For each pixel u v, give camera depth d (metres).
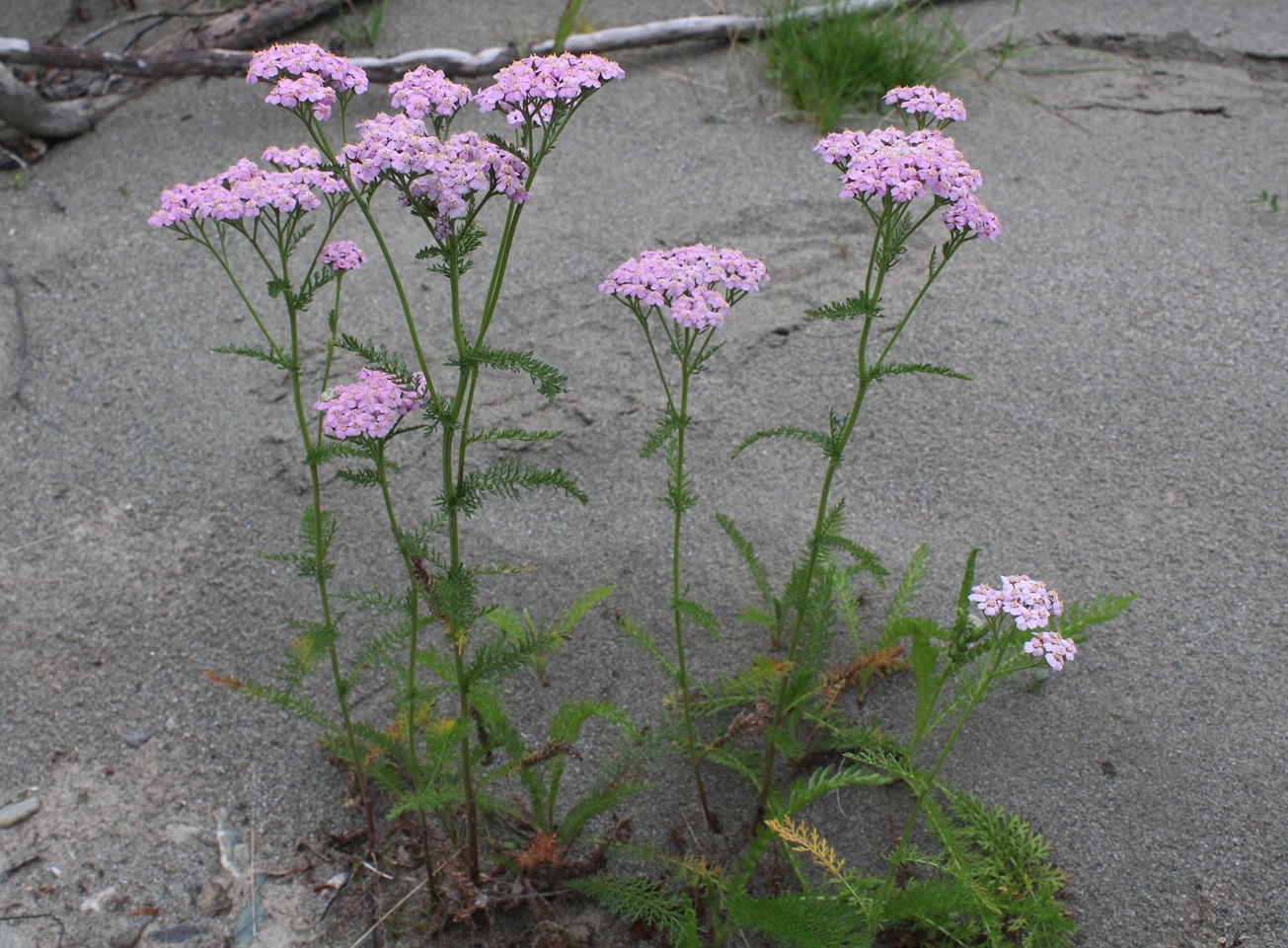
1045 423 0.96
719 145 1.25
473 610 0.67
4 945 0.73
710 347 1.02
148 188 1.19
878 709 0.82
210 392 1.00
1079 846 0.75
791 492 0.93
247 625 0.86
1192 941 0.72
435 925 0.74
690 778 0.80
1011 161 1.21
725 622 0.86
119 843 0.77
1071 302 1.04
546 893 0.75
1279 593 0.85
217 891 0.75
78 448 0.96
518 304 1.06
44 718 0.82
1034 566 0.87
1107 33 1.42
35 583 0.88
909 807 0.78
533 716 0.82
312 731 0.82
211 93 1.34
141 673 0.84
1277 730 0.79
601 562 0.90
